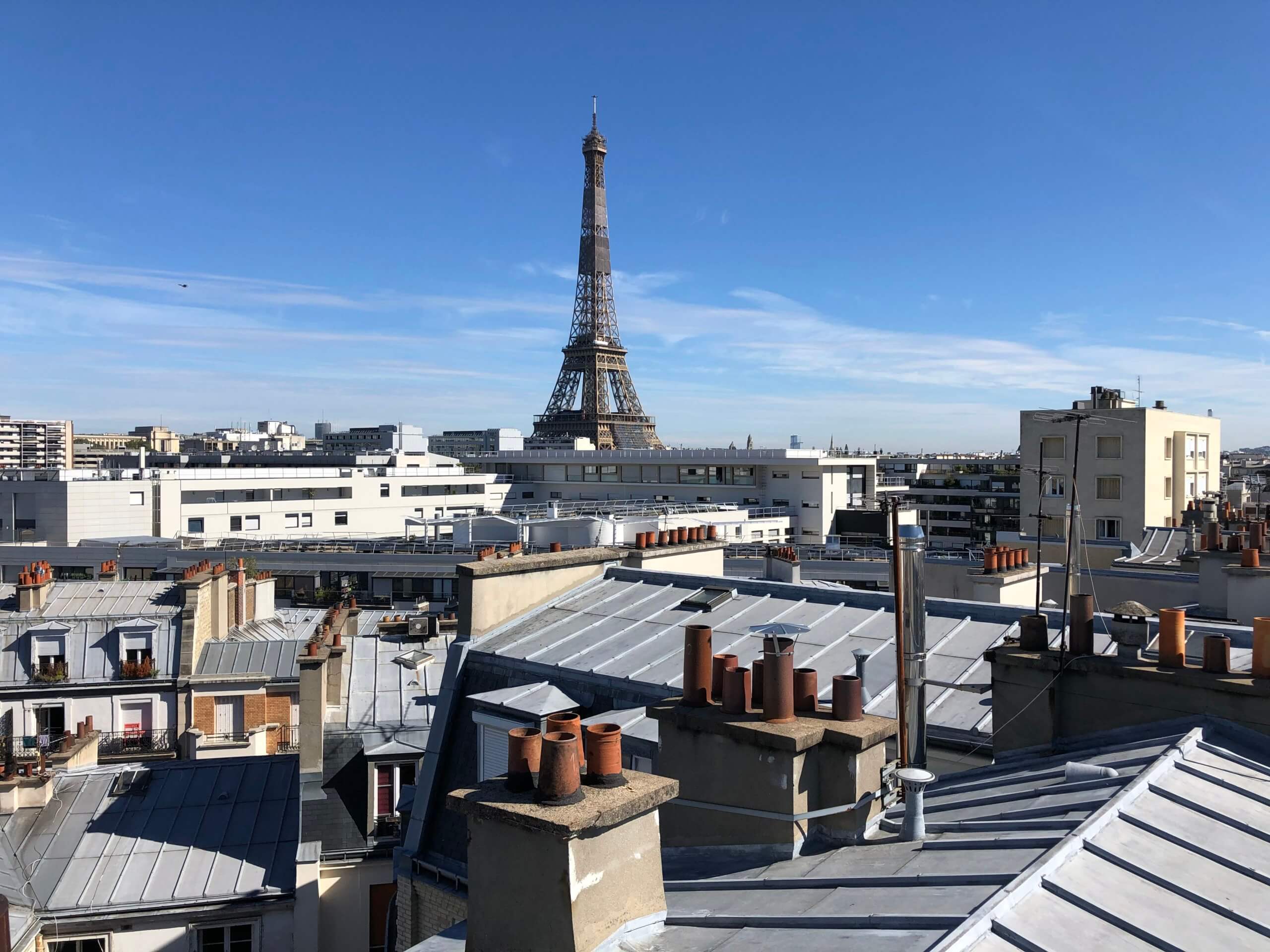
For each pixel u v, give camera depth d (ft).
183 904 91.15
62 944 89.25
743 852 41.09
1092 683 47.83
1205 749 42.19
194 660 164.35
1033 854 33.71
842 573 260.42
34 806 103.19
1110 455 293.84
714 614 75.41
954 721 54.80
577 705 65.00
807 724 41.70
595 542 206.90
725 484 467.52
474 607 75.97
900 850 38.06
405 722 113.70
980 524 642.22
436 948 38.91
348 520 444.14
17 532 370.32
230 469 409.28
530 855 30.27
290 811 105.70
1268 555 97.86
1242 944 29.27
